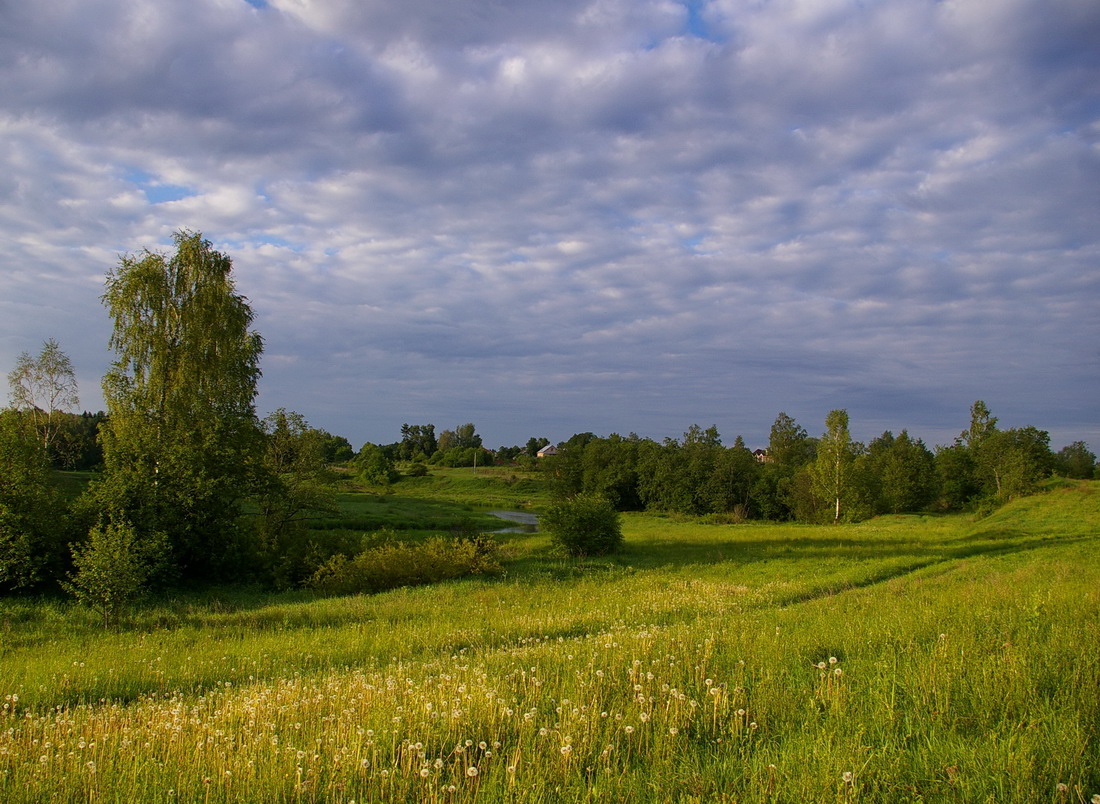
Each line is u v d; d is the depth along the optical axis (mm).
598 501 33750
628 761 4902
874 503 69562
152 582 23688
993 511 55062
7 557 21109
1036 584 13891
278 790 4570
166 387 32375
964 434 91562
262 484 29766
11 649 13859
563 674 7711
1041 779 4070
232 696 7984
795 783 4188
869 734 5105
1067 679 5922
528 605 17984
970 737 4871
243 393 35812
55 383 45812
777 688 6395
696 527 60562
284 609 18656
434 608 17625
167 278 33281
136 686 9656
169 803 4551
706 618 12922
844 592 17016
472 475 135250
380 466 121938
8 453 22484
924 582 17672
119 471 25500
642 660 7848
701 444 93188
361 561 25266
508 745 5402
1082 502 46500
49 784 4926
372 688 7035
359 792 4562
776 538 40719
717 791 4188
